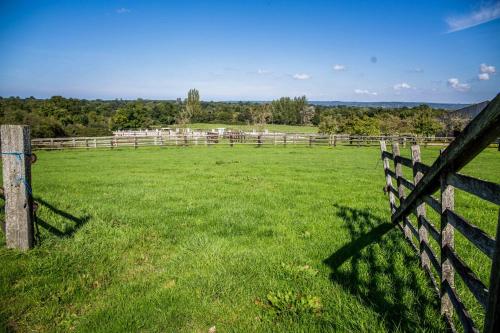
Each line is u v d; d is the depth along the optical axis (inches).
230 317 137.5
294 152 1082.1
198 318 137.2
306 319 132.7
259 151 1120.2
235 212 292.7
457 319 127.8
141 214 285.7
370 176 542.3
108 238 226.4
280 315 138.1
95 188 423.8
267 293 154.6
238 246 213.2
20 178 190.2
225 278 167.6
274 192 391.9
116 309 142.4
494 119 73.7
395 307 138.3
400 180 238.8
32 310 143.1
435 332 121.6
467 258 181.5
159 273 177.2
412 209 186.1
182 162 779.4
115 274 177.0
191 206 316.2
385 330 123.6
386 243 208.2
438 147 1273.4
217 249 205.8
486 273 164.9
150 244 217.9
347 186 439.2
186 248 210.2
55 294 155.5
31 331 130.0
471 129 85.9
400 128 1927.9
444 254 127.0
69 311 143.5
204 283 163.3
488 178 542.6
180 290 157.6
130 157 929.5
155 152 1093.1
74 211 294.4
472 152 95.9
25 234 195.0
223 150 1161.4
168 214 288.4
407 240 212.7
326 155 978.1
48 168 681.0
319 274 170.6
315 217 278.5
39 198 354.3
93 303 149.3
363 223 257.4
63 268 180.2
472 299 140.9
